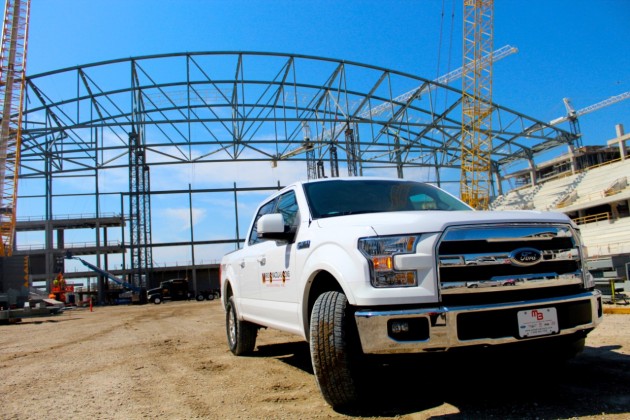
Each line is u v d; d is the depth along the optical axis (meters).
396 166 60.81
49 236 60.50
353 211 4.75
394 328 3.38
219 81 47.81
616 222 40.69
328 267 3.87
